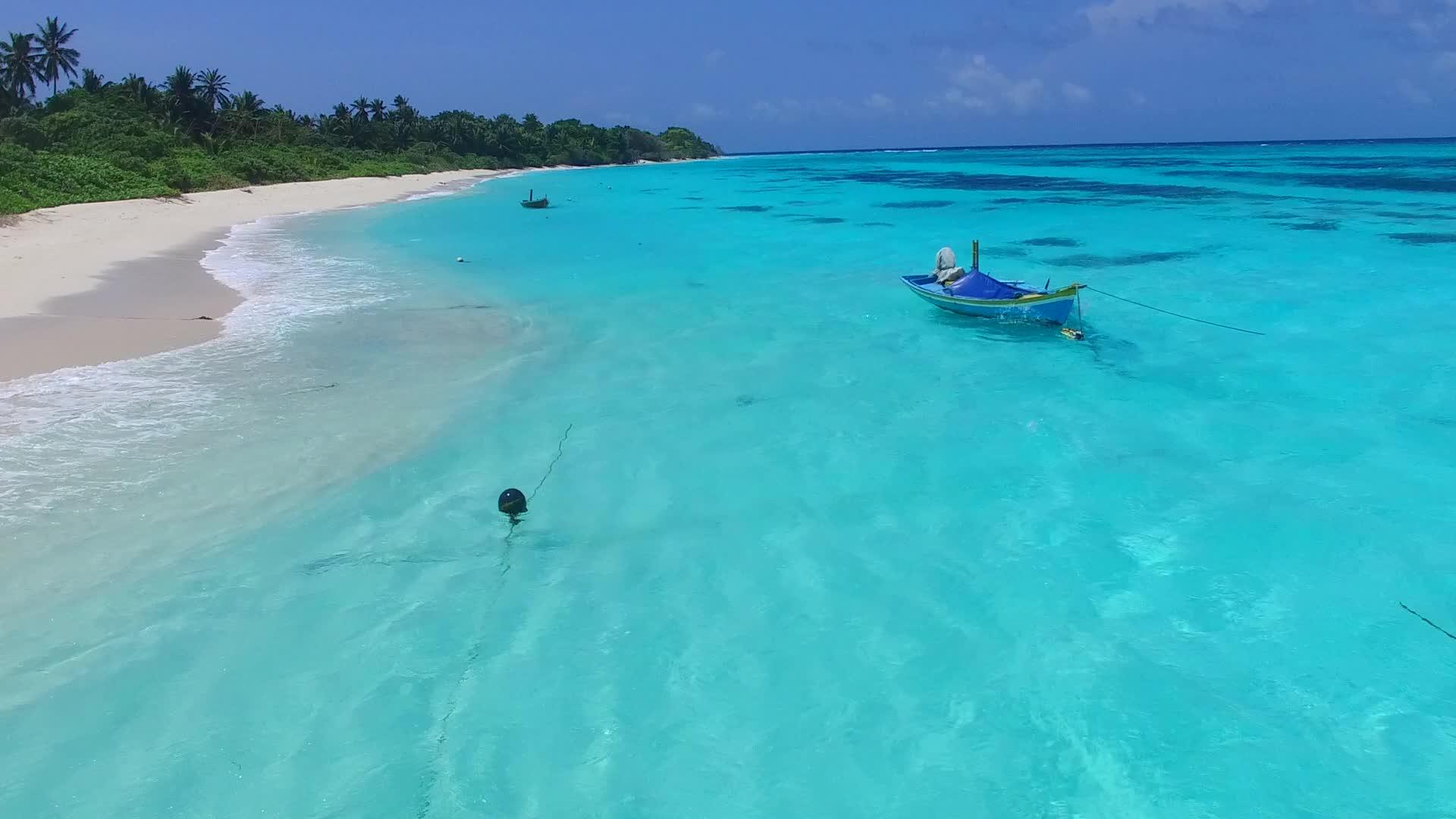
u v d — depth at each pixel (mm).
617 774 5719
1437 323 16031
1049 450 10805
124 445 10438
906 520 9070
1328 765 5820
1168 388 12938
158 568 7895
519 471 10133
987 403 12445
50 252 23266
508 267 23891
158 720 6051
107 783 5504
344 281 21078
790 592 7781
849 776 5734
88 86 64000
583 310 18203
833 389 13047
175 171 44656
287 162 59344
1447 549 8406
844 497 9594
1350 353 14414
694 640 7102
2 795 5387
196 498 9203
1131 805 5500
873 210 40250
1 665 6535
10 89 58219
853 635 7180
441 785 5578
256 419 11398
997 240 27875
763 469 10266
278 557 8148
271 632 7043
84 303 17281
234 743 5871
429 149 89750
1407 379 13109
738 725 6172
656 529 8883
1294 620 7355
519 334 16172
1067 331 15516
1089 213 35562
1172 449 10797
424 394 12578
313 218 37438
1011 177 65000
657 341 15680
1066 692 6508
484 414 11883
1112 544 8555
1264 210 34719
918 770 5785
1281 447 10789
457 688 6484
